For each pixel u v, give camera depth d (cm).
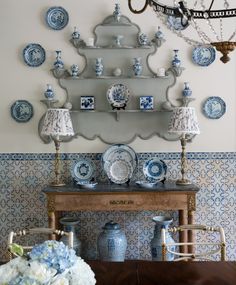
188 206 320
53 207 321
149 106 358
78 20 362
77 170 361
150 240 368
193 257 235
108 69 364
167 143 365
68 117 337
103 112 364
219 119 365
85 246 370
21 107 365
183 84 363
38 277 120
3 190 369
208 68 363
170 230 235
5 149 368
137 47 359
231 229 368
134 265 194
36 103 366
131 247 370
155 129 365
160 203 321
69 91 364
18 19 362
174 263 197
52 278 123
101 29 362
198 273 184
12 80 365
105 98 364
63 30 362
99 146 367
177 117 332
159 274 183
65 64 364
